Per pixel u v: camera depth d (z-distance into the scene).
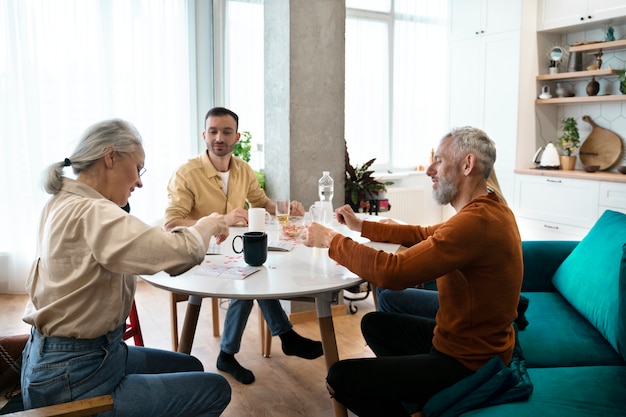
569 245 2.59
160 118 4.23
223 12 4.41
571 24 4.57
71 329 1.31
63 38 3.84
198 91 4.43
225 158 2.69
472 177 1.66
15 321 3.39
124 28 4.02
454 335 1.60
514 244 1.57
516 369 1.62
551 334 2.02
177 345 2.56
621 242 2.02
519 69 4.82
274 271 1.74
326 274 1.71
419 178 5.69
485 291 1.55
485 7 5.07
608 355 1.90
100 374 1.35
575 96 4.95
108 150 1.39
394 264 1.53
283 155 3.30
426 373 1.56
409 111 5.59
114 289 1.36
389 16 5.36
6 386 1.61
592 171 4.59
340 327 3.25
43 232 1.40
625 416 1.43
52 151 3.90
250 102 4.59
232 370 2.54
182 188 2.54
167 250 1.30
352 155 5.33
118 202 1.47
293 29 3.14
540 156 5.06
